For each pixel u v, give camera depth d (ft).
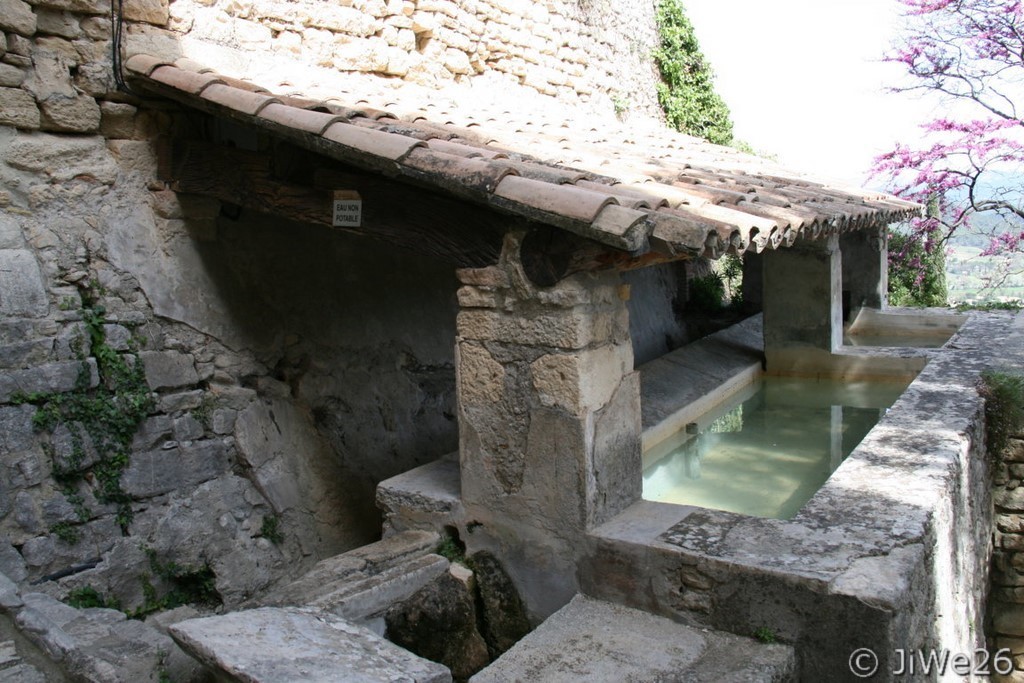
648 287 28.91
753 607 8.59
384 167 10.02
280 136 11.08
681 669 8.18
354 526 15.06
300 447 14.69
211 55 14.01
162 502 12.91
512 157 11.12
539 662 8.45
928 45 32.22
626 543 9.40
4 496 11.03
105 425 12.25
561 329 9.55
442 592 10.51
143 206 13.09
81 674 8.22
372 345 16.52
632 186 10.20
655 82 36.19
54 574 11.50
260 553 13.79
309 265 15.55
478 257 10.12
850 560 8.51
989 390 15.43
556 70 26.43
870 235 26.14
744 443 17.04
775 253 22.02
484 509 10.65
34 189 11.75
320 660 7.76
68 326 11.98
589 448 9.69
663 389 18.89
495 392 10.29
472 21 21.62
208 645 7.85
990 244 31.86
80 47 12.10
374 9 17.92
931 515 9.50
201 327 13.67
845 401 19.90
